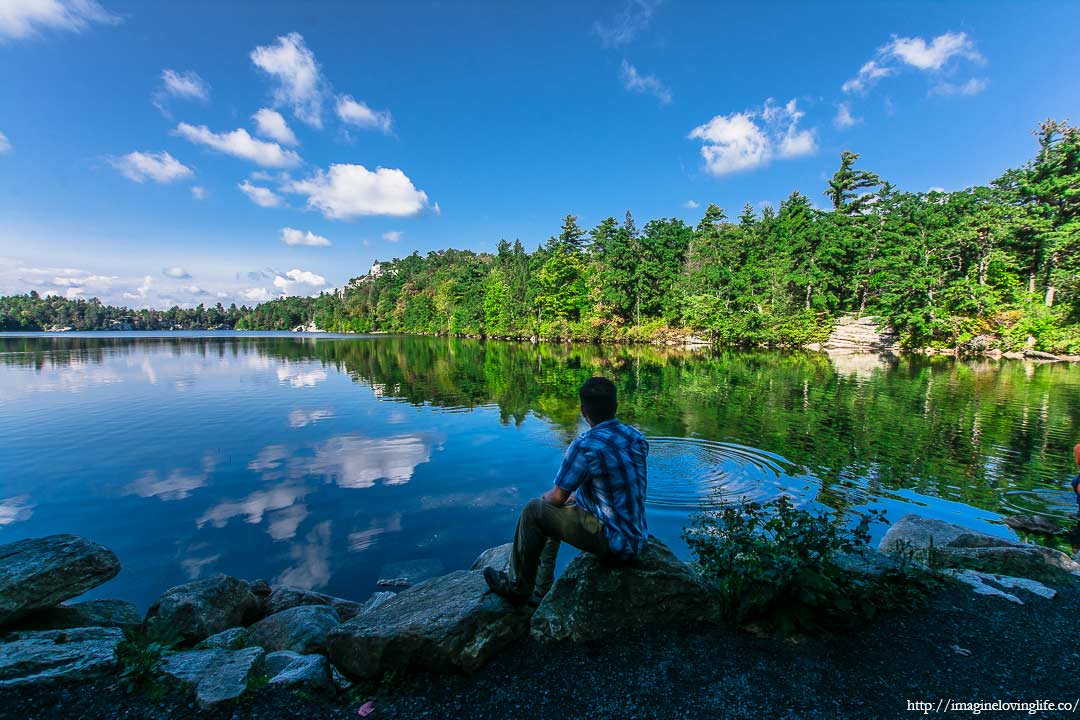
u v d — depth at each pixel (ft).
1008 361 105.91
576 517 9.71
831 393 63.41
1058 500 27.22
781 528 10.73
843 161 169.48
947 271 127.85
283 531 23.72
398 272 500.74
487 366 107.65
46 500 28.04
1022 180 125.29
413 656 9.14
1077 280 108.68
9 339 237.66
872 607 10.21
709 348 155.12
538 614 10.23
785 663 9.05
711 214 227.40
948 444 38.55
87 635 12.21
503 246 357.82
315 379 84.84
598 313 204.54
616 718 7.87
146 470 33.50
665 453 35.96
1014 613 11.00
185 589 14.64
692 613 10.35
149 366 107.24
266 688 9.12
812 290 157.58
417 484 30.30
